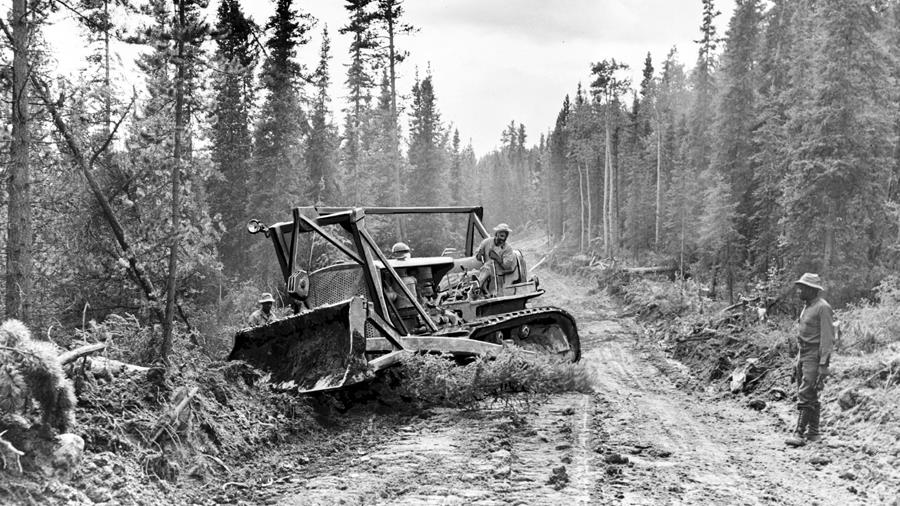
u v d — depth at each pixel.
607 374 16.56
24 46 11.27
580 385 11.51
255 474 6.91
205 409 7.43
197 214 11.31
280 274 30.95
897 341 12.41
